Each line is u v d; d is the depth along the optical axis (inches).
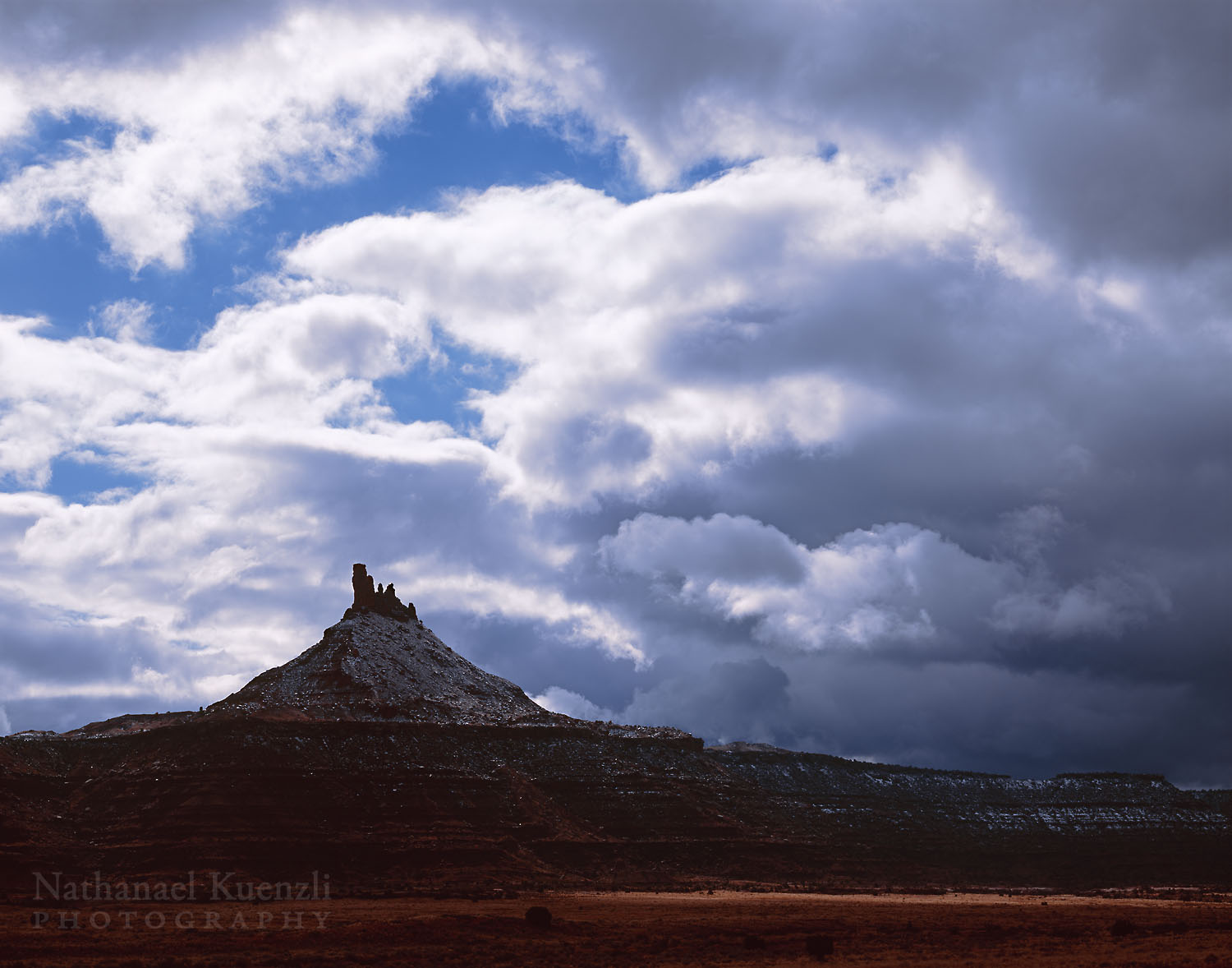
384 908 6673.2
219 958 4635.8
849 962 4699.8
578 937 5506.9
